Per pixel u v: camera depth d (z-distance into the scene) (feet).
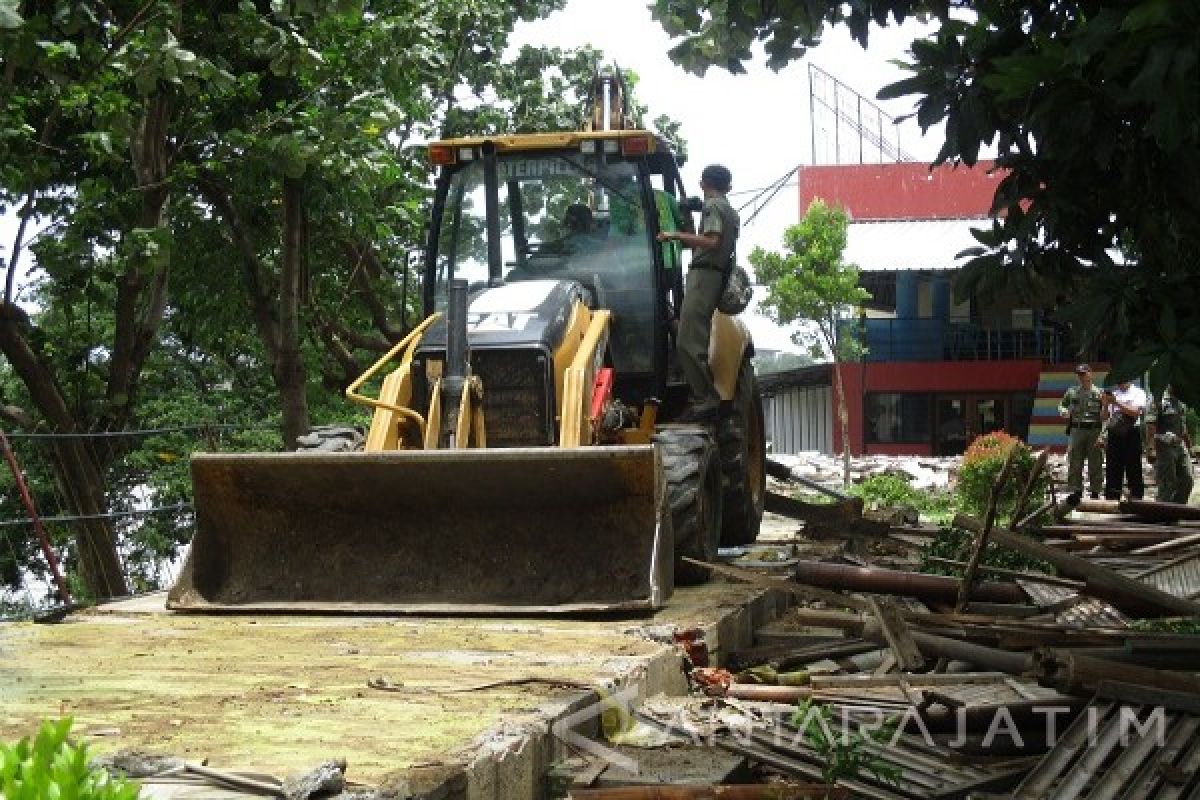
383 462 26.35
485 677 19.77
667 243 33.86
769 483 78.64
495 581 26.73
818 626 25.07
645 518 26.32
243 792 13.78
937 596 24.94
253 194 50.01
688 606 26.50
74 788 9.33
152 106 44.37
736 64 22.74
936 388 122.21
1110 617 25.05
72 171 45.52
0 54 34.47
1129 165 15.43
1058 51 14.37
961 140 17.06
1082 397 58.59
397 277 61.72
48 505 50.80
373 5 47.70
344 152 43.86
